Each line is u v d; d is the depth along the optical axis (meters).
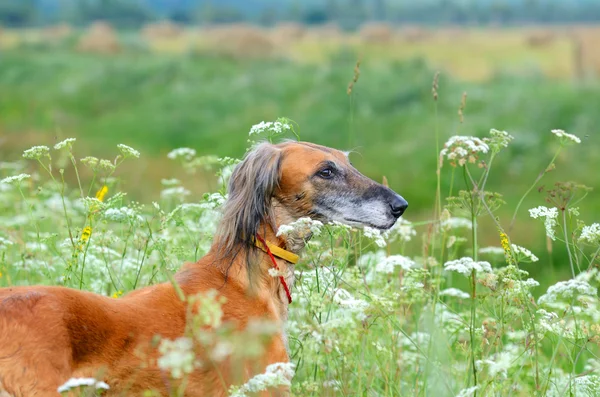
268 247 6.82
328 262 7.48
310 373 7.38
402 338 8.16
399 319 8.43
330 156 7.24
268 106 36.28
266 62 54.75
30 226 10.55
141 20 130.88
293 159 7.08
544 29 109.25
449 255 8.92
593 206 21.33
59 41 68.69
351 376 7.57
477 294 7.29
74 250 7.70
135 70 45.44
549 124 30.08
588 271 6.91
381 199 7.25
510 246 7.10
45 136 29.91
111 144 29.94
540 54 65.12
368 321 7.10
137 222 8.35
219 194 7.99
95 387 5.30
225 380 6.14
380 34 75.50
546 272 15.07
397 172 25.14
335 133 31.14
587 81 44.56
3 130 30.94
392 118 32.78
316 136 31.02
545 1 147.75
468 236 13.56
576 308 7.38
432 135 29.20
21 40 71.38
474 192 7.36
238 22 145.38
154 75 45.22
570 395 6.70
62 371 5.43
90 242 8.16
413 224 9.00
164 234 8.66
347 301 6.14
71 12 126.50
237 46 57.31
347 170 7.30
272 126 7.60
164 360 5.02
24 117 35.00
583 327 6.91
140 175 21.27
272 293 6.82
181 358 5.02
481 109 33.50
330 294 6.41
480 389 6.60
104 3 128.12
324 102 35.62
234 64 52.22
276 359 6.30
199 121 33.69
